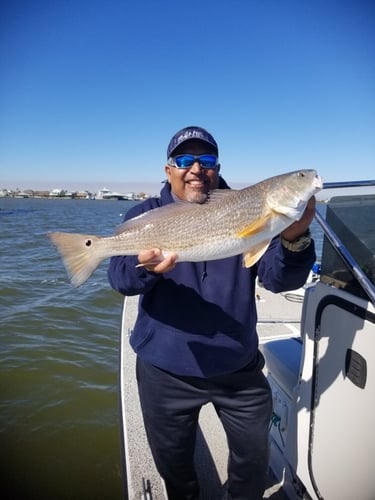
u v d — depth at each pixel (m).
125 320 4.92
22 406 5.10
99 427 4.70
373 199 1.88
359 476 1.87
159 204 2.61
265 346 2.89
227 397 2.21
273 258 2.17
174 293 2.21
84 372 5.98
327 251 2.11
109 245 2.40
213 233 2.24
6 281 11.12
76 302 9.37
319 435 2.11
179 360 2.14
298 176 2.12
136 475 2.46
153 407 2.25
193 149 2.37
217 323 2.16
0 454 4.20
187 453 2.31
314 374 2.14
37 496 3.62
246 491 2.30
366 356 1.79
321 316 2.10
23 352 6.55
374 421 1.76
